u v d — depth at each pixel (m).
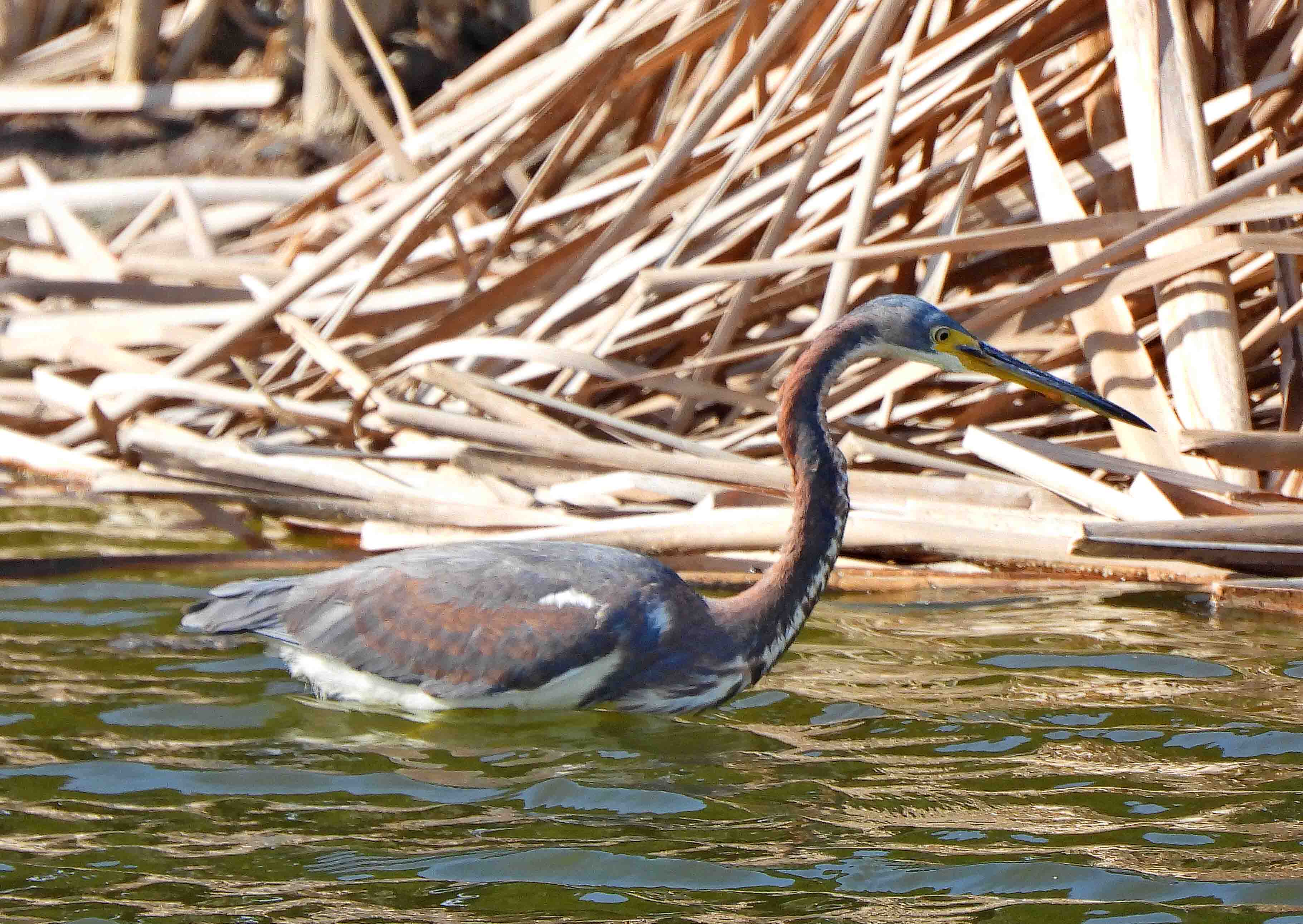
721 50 15.07
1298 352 12.54
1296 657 10.38
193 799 8.21
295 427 14.83
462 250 15.09
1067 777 8.48
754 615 9.80
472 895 7.14
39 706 9.46
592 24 15.42
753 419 14.17
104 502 14.41
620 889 7.19
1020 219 14.22
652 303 14.83
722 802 8.25
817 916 6.89
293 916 6.91
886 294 14.38
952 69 14.38
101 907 6.98
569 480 12.77
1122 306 12.72
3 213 18.14
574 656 9.53
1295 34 13.46
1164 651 10.52
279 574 12.09
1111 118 14.12
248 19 24.11
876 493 12.41
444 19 23.52
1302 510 11.45
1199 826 7.79
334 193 17.44
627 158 16.30
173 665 10.34
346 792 8.38
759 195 13.84
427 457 13.15
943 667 10.35
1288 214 11.89
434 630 9.66
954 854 7.54
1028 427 13.43
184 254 18.47
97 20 24.11
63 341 15.46
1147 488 11.55
